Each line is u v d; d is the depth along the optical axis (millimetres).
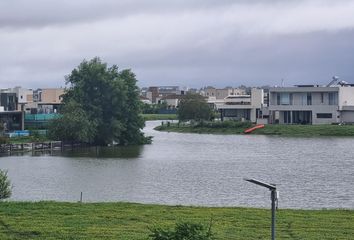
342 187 62812
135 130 131000
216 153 104375
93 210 40594
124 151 110688
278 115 176500
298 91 172125
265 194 57781
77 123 121500
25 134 131625
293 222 37219
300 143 125438
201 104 182500
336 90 168750
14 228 34844
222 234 33438
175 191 60281
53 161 92312
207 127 173125
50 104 193250
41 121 154875
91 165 85875
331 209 44781
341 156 96875
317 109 170375
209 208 42531
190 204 51375
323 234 34000
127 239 32031
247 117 193000
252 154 101875
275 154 101438
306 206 51094
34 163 89312
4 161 92625
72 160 93688
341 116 169625
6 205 42219
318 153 102500
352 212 41625
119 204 43656
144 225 35812
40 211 40094
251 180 21922
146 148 117875
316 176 72062
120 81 130000
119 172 76875
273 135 152500
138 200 54500
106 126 127125
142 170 78938
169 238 23719
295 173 75188
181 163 87750
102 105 129875
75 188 62750
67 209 40906
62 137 121938
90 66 131250
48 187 63594
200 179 69438
